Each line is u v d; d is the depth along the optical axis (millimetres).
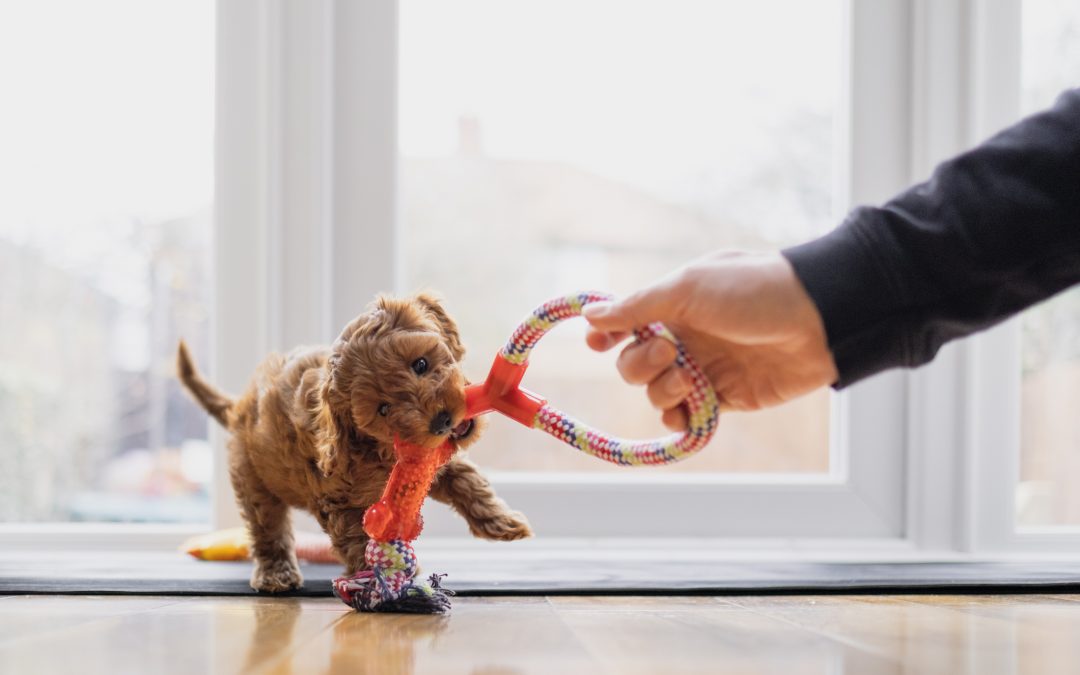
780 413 1719
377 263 1473
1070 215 743
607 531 1458
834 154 1571
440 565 1313
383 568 938
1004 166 766
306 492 1022
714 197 1756
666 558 1389
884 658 719
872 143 1508
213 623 873
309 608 974
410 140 1570
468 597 1072
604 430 1761
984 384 1468
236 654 725
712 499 1473
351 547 959
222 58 1453
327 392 924
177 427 1800
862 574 1204
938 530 1459
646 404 1765
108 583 1110
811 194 1678
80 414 1783
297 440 1002
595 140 1734
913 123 1490
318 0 1434
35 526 1438
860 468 1490
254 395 1091
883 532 1492
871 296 770
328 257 1449
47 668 673
